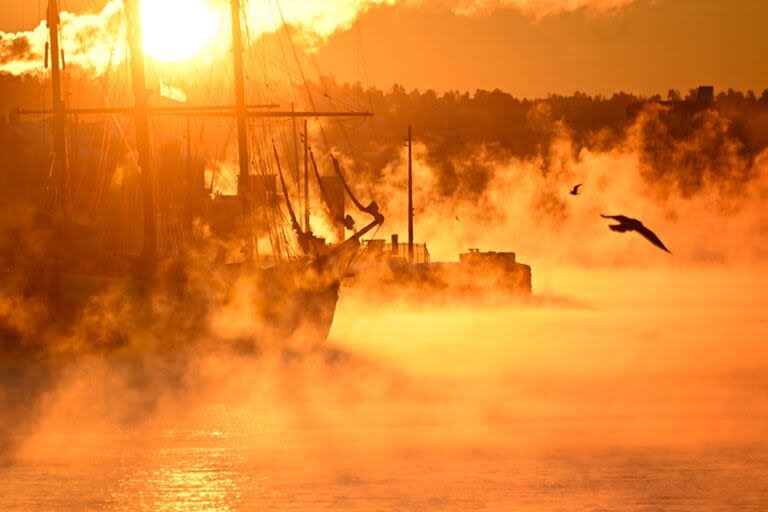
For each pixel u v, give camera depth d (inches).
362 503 3809.1
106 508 3730.3
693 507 3752.5
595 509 3703.3
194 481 4106.8
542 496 3878.0
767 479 4082.2
